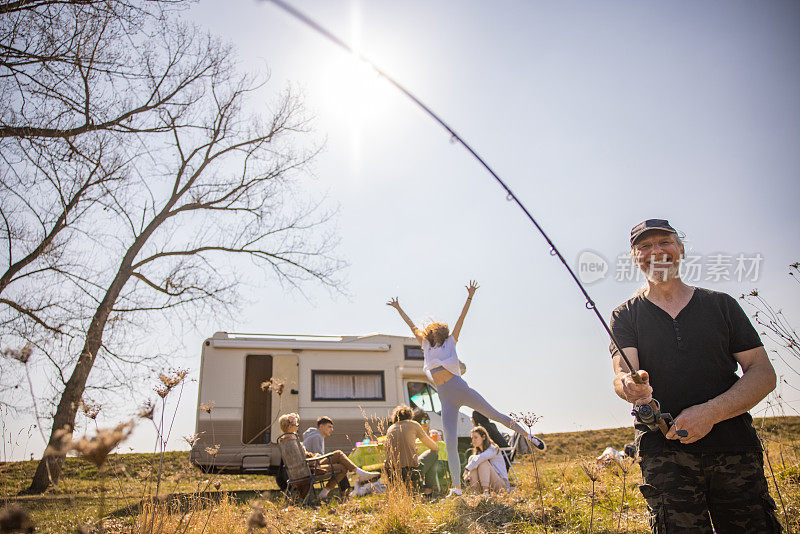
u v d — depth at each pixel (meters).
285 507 6.03
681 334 2.61
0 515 1.98
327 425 10.29
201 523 4.59
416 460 7.63
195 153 18.27
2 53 10.37
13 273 12.52
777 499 4.48
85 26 10.90
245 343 12.95
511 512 5.30
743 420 2.48
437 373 6.42
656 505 2.49
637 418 2.54
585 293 2.75
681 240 2.70
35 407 3.03
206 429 12.08
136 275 16.45
